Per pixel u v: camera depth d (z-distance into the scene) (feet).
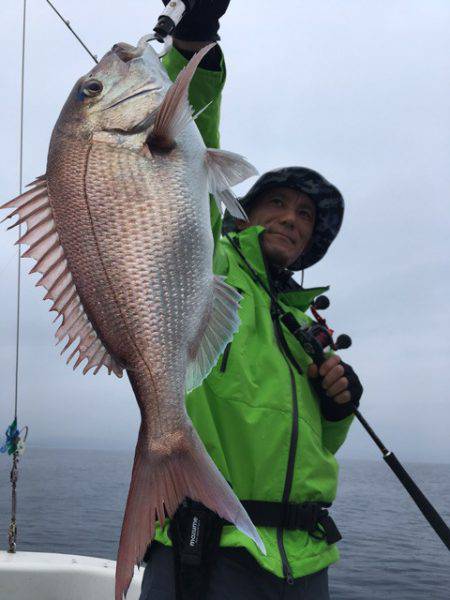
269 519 2.62
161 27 2.25
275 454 2.70
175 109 2.07
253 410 2.74
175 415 2.10
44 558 4.85
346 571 16.02
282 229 3.89
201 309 2.18
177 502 2.00
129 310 2.08
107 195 2.09
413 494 3.24
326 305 3.71
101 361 2.07
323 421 3.33
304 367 3.22
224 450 2.68
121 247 2.08
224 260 3.24
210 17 2.50
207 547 2.47
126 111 2.14
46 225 2.08
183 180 2.15
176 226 2.13
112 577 4.60
